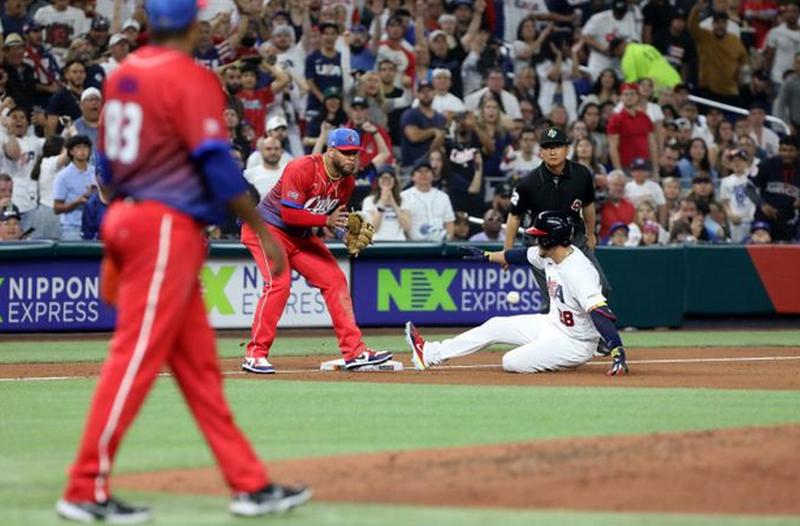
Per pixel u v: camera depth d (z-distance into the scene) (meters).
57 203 54.19
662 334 56.22
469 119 61.56
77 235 54.78
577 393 33.38
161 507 19.27
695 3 72.69
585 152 61.84
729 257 59.41
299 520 18.17
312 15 64.50
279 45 63.31
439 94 63.69
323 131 59.69
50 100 57.38
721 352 47.62
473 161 61.12
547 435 25.98
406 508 18.95
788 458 22.23
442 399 32.22
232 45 61.91
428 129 61.22
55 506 19.56
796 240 65.31
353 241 38.78
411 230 57.59
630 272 58.16
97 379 37.50
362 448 24.53
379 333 56.28
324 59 62.59
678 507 18.92
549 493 19.86
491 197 61.78
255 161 57.06
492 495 19.77
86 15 61.62
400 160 61.72
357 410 30.17
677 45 72.44
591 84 69.50
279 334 55.41
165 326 18.16
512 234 40.62
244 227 38.62
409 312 56.34
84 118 56.28
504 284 57.16
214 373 18.75
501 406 30.78
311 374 38.50
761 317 60.09
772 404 31.08
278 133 55.41
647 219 60.78
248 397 32.69
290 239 38.44
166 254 18.08
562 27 70.06
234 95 59.38
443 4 66.75
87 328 53.28
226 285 54.41
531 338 38.50
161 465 22.95
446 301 56.69
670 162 65.69
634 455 22.70
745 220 64.50
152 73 18.11
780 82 74.56
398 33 64.25
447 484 20.56
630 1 70.88
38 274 52.62
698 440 24.27
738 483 20.42
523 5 69.94
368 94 62.44
